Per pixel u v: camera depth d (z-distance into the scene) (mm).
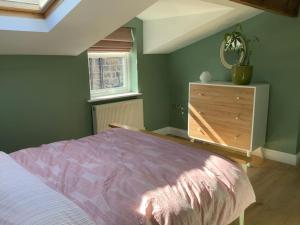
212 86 3316
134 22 3709
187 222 1262
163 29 3586
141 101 3891
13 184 1199
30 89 2869
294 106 3080
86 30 2529
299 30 2900
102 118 3434
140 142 2139
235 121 3160
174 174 1552
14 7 2164
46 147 2055
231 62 3523
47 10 2299
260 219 2166
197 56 3920
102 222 1130
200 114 3533
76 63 3203
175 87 4340
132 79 3984
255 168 3111
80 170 1621
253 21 3234
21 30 2238
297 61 2969
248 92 2977
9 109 2750
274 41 3107
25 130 2893
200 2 2807
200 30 3367
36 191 1152
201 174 1566
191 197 1371
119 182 1452
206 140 3553
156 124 4352
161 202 1280
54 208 1043
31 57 2824
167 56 4305
